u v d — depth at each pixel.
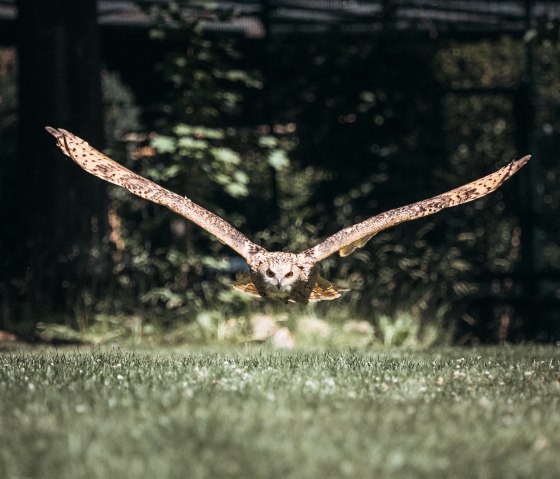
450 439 7.34
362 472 6.38
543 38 23.17
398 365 11.89
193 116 21.83
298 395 9.06
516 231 26.20
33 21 22.00
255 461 6.52
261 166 25.39
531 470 6.54
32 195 21.91
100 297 21.28
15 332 20.33
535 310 24.22
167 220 21.39
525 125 25.39
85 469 6.38
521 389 10.09
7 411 8.38
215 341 19.56
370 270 22.59
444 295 22.95
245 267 23.45
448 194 10.19
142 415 8.04
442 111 26.08
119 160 22.94
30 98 22.05
